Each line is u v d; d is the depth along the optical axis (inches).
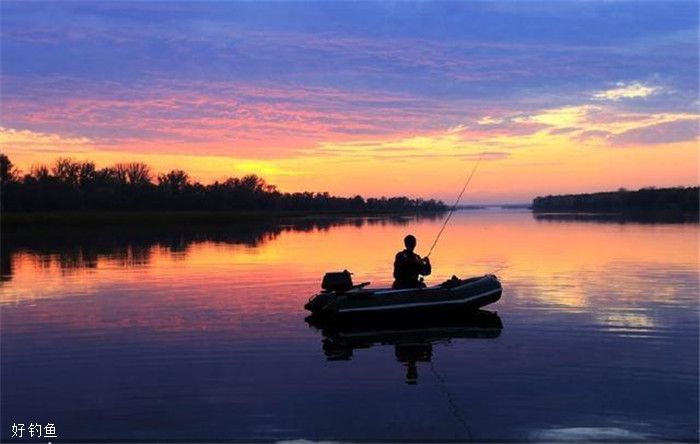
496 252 989.8
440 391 267.9
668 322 413.4
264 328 408.5
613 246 1086.4
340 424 229.9
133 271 754.2
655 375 289.9
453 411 242.5
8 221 2618.1
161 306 497.0
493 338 372.5
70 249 1153.4
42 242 1379.2
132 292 576.1
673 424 227.6
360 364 315.3
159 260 909.2
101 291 583.2
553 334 381.4
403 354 335.3
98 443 216.5
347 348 350.3
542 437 216.2
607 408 244.5
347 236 1608.0
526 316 439.2
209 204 4613.7
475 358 324.5
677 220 2566.4
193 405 253.1
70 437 221.8
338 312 416.8
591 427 225.0
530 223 2544.3
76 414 244.8
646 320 420.5
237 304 505.4
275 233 1806.1
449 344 357.7
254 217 3865.7
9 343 368.2
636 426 225.8
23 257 971.9
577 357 323.9
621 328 395.5
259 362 321.1
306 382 283.4
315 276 696.4
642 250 991.6
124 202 4060.0
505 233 1643.7
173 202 4375.0
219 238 1533.0
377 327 410.0
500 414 239.0
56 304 509.7
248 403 255.0
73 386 281.7
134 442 216.8
